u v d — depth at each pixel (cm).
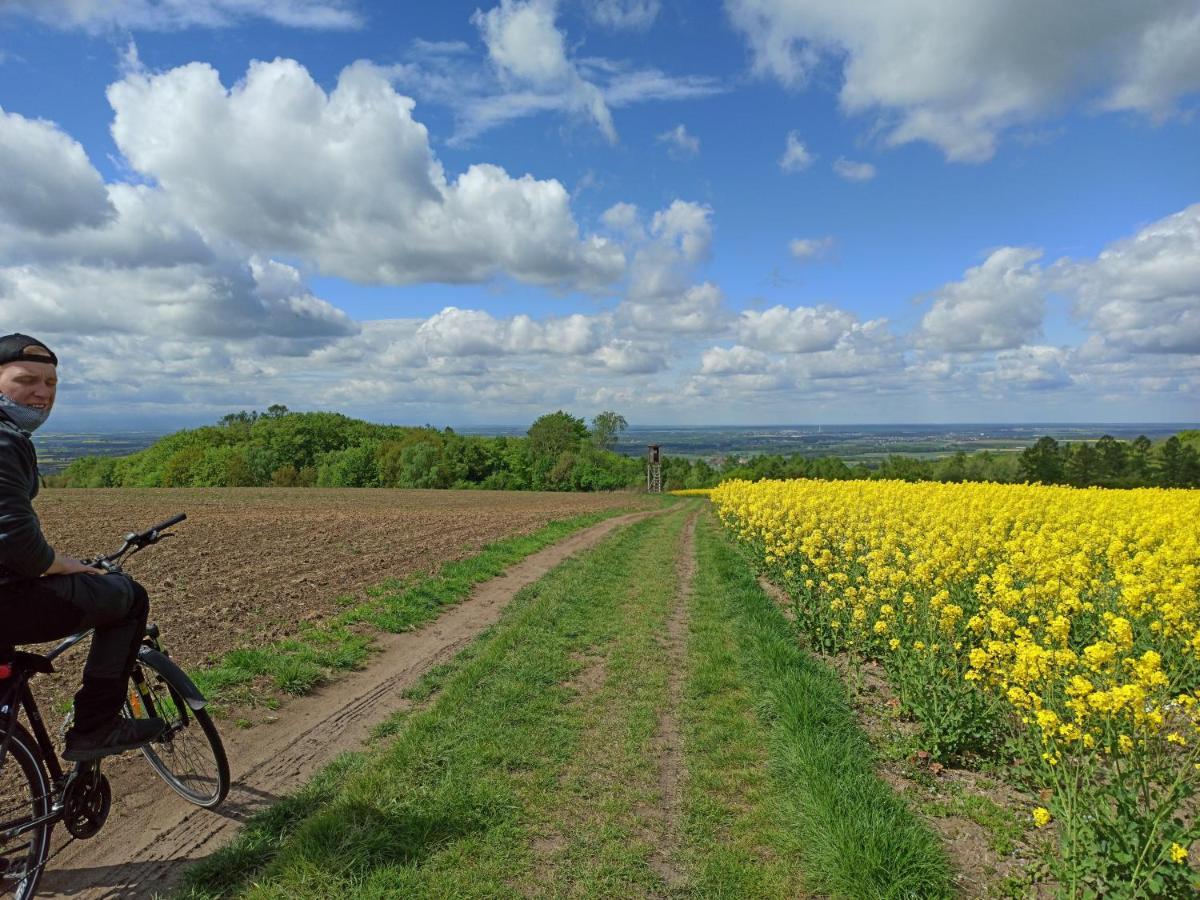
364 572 1280
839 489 2683
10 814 402
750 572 1334
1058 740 419
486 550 1625
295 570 1292
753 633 861
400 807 446
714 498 3522
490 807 453
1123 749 410
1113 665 529
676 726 603
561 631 902
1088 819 380
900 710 625
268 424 11475
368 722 607
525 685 681
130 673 399
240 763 523
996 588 728
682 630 930
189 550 1564
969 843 440
